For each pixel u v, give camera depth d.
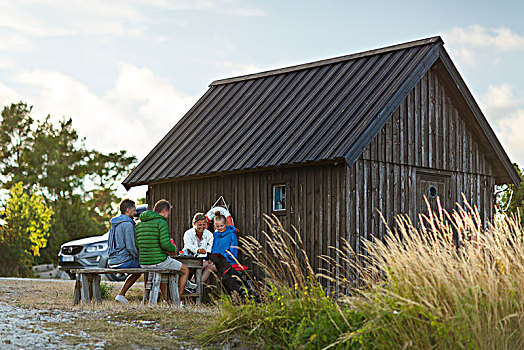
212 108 17.53
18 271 31.03
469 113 16.03
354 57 15.90
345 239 13.00
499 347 7.21
